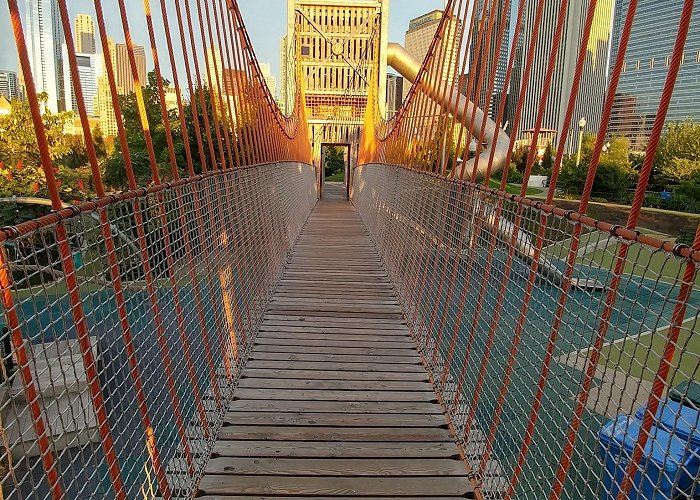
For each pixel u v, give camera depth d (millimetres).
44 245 1154
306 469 2092
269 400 2619
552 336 1642
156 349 2062
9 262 1021
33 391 1080
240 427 2377
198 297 2188
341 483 2021
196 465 2016
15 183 8562
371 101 12812
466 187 2723
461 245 2781
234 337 2826
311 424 2418
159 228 1849
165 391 2246
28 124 11438
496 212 2184
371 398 2660
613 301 1319
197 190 2299
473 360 2701
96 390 1354
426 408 2582
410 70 14516
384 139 8320
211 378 2365
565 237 1737
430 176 3727
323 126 14758
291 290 4531
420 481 2051
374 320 3812
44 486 2461
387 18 13992
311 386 2775
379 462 2154
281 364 3035
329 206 12328
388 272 5137
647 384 3533
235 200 3160
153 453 1673
